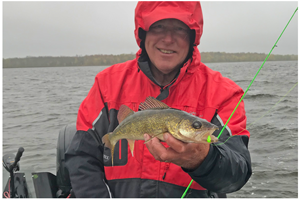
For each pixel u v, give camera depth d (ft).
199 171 2.11
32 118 11.83
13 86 27.68
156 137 2.06
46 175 3.45
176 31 2.70
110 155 2.75
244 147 2.50
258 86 18.30
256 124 9.23
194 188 2.64
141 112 2.26
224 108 2.66
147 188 2.62
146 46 2.83
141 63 2.87
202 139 1.88
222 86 2.77
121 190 2.68
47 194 3.28
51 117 12.01
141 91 2.91
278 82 20.08
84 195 2.65
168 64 2.72
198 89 2.82
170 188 2.59
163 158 1.99
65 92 21.42
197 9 2.75
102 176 2.80
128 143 2.68
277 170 5.91
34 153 7.02
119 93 2.93
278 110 11.10
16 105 15.37
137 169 2.68
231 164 2.18
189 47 2.89
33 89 24.08
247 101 13.21
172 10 2.67
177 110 2.08
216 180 2.20
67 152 2.86
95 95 2.99
